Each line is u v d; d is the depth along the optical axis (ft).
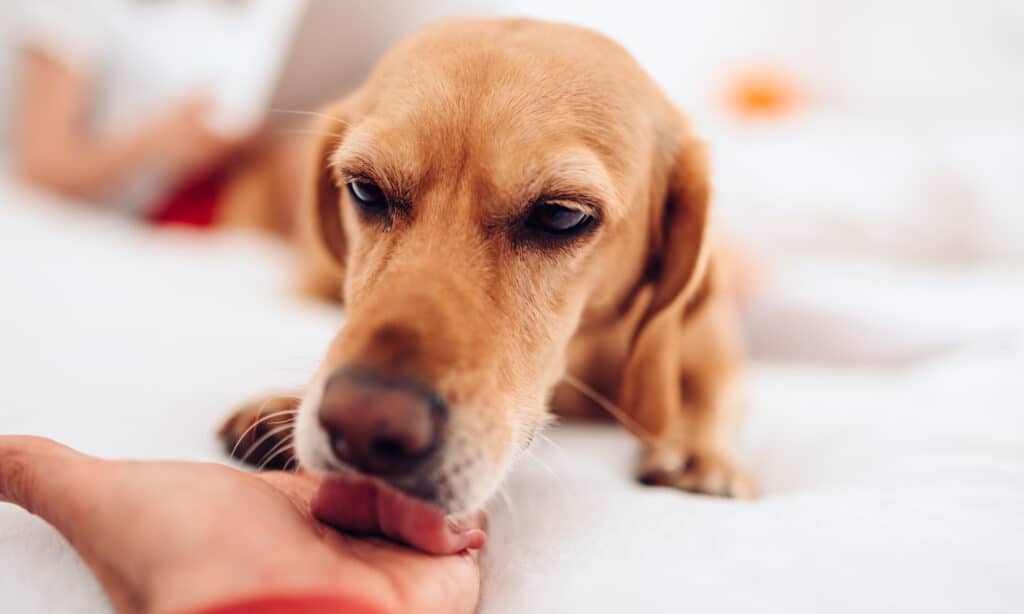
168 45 1.78
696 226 0.92
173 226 1.83
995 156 2.01
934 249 1.98
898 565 0.58
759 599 0.54
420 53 0.82
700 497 0.77
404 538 0.57
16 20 1.94
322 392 0.61
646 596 0.55
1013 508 0.69
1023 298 1.46
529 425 0.76
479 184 0.75
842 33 2.43
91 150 1.73
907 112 2.35
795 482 0.87
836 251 2.01
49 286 1.08
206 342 0.98
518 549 0.63
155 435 0.72
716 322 1.03
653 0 2.56
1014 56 2.21
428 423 0.60
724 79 2.58
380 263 0.75
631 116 0.85
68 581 0.52
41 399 0.75
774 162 2.11
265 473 0.66
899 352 1.38
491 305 0.72
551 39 0.83
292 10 1.68
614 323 0.93
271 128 1.78
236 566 0.45
